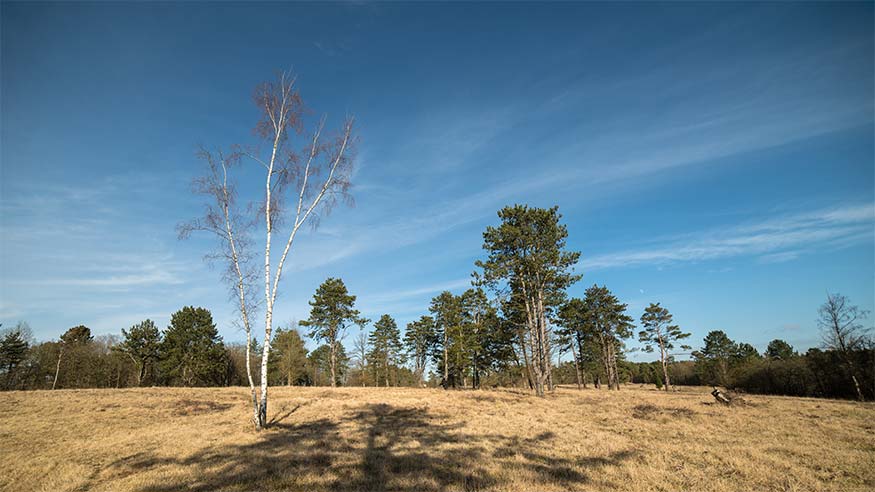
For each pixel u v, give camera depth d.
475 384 50.38
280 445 12.84
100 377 55.94
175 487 8.54
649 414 20.50
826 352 38.28
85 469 9.91
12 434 14.41
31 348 55.31
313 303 51.41
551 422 18.17
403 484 8.75
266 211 18.42
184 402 24.78
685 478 9.03
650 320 54.81
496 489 8.40
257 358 70.56
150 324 56.88
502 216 34.12
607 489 8.36
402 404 25.30
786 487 8.39
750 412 20.81
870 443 12.62
